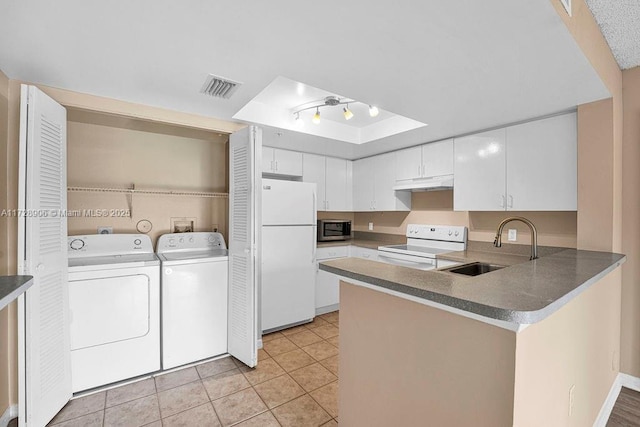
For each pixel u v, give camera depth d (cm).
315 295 371
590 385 164
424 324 115
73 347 204
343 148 367
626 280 221
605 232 206
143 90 203
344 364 154
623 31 176
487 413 96
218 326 263
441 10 118
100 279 214
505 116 242
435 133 296
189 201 304
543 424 109
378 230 437
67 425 179
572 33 134
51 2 116
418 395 117
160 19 127
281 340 302
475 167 286
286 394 211
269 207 318
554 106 220
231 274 265
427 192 373
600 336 179
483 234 317
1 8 119
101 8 120
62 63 167
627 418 191
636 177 217
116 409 194
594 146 210
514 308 84
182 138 302
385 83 186
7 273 184
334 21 126
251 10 120
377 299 135
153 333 233
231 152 271
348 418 151
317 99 270
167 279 239
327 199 405
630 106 221
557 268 149
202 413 190
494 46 143
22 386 164
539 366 105
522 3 112
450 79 180
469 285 112
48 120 180
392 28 131
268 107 281
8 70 175
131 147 276
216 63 165
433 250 336
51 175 183
